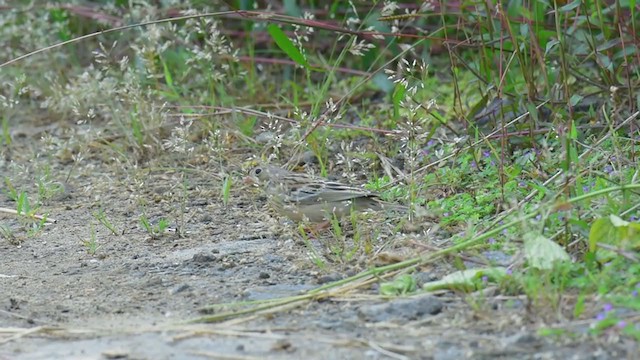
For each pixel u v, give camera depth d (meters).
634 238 8.99
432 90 14.41
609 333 7.68
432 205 11.04
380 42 16.28
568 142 9.83
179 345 8.11
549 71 12.87
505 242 9.53
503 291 8.70
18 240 11.56
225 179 12.52
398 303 8.64
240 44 17.59
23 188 13.85
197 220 12.03
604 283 8.50
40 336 8.53
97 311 9.19
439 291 8.91
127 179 13.54
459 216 10.73
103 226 12.09
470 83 14.49
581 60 14.05
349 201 10.96
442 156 12.25
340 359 7.67
